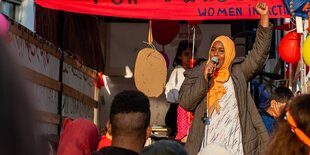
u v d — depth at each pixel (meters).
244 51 11.88
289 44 8.92
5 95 0.94
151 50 8.82
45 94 7.93
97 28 11.12
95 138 5.11
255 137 6.36
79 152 4.85
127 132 3.61
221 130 6.32
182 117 8.16
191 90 6.39
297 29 8.12
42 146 0.98
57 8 7.84
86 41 10.41
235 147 6.29
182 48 10.32
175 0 8.07
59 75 8.80
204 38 11.70
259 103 11.20
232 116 6.37
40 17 8.14
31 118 0.96
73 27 9.62
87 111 10.78
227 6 8.02
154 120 11.37
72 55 9.56
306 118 3.11
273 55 12.31
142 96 3.76
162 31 10.80
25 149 0.94
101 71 11.53
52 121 8.20
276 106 7.45
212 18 8.02
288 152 3.12
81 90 10.24
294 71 10.65
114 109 3.68
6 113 0.93
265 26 6.42
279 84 12.14
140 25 11.86
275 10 8.00
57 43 8.89
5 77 0.94
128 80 11.96
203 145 6.36
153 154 2.96
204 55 11.66
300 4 7.91
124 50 11.89
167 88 9.81
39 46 7.68
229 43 6.51
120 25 11.90
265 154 3.31
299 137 3.11
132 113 3.62
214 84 6.45
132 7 8.04
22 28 6.82
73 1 7.92
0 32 1.02
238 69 6.50
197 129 6.43
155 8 8.05
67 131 5.01
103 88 11.97
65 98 9.12
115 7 8.03
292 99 3.25
